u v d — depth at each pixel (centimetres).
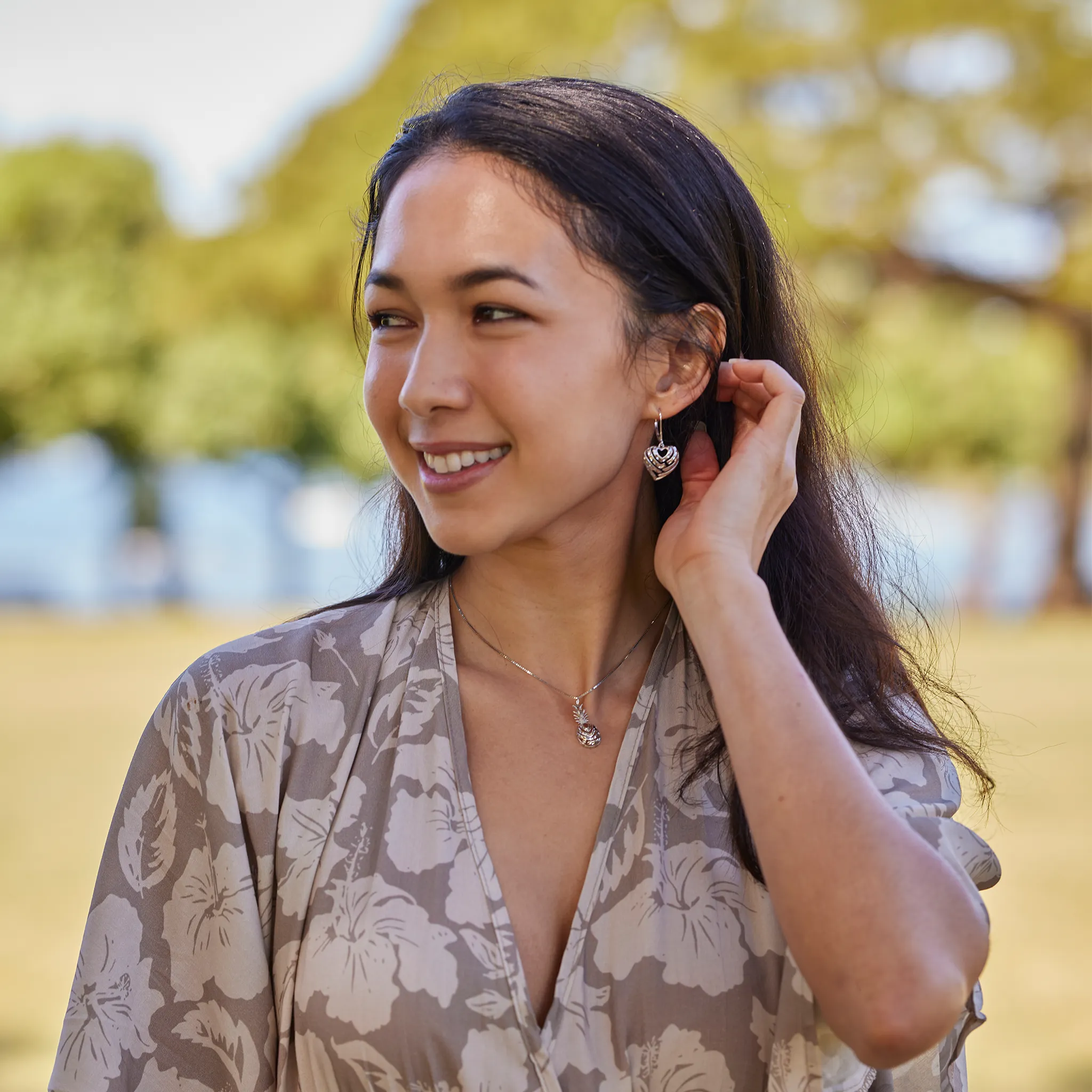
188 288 1859
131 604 2536
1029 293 1931
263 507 3425
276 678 147
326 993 135
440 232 138
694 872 143
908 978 124
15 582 2834
